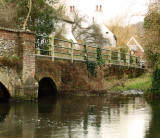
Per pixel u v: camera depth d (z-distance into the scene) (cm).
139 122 844
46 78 1583
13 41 1248
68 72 1686
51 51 1548
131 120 873
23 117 907
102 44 5100
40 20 2295
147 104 1250
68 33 4009
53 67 1550
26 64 1273
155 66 1520
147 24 1430
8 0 2028
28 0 2080
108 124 812
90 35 4991
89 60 1872
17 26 1983
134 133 709
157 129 755
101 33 5209
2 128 749
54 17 2397
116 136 680
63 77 1658
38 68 1430
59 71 1616
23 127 762
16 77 1235
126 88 1964
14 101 1226
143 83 2103
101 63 1961
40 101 1338
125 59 2770
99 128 759
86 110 1066
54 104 1232
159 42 1367
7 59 1190
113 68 2261
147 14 1408
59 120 862
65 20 3728
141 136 683
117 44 5241
